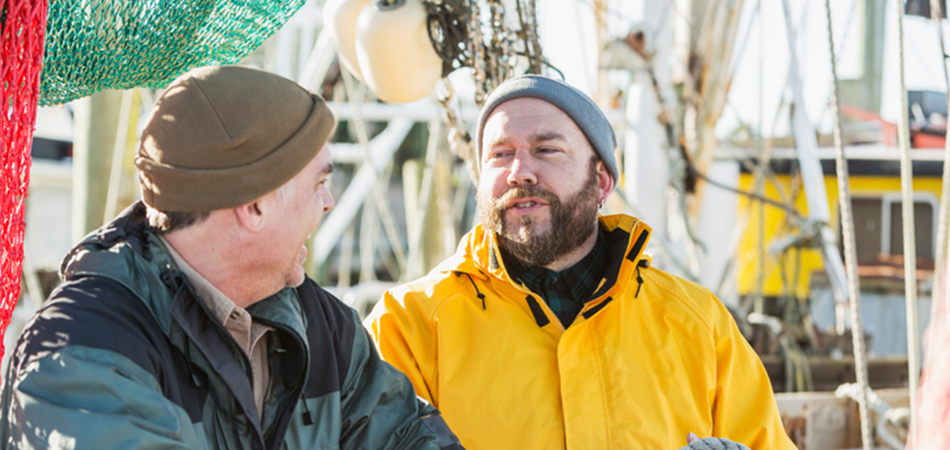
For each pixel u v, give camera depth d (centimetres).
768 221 750
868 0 841
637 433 178
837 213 811
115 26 145
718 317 201
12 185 128
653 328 192
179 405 129
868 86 860
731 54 465
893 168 813
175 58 157
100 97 458
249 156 131
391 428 158
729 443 162
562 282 197
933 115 820
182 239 135
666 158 435
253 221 134
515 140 187
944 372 141
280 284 142
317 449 145
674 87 457
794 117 505
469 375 184
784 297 544
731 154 583
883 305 804
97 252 133
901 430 327
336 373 151
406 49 247
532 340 186
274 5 160
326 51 483
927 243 817
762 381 201
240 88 133
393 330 191
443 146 649
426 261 937
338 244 1230
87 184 461
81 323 123
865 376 279
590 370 183
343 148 738
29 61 126
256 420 135
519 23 266
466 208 1155
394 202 1307
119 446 116
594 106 195
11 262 130
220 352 133
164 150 132
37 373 119
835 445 340
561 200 186
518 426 180
